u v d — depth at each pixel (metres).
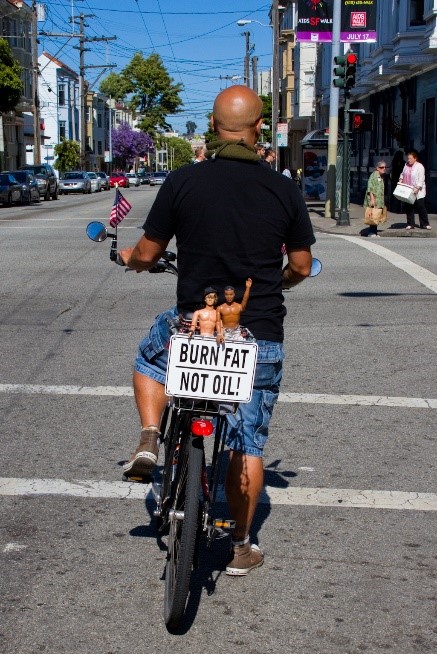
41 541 4.50
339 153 28.12
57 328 9.83
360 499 5.11
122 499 5.07
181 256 3.89
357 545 4.52
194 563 3.93
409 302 11.45
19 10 62.22
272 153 22.88
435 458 5.80
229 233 3.77
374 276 13.62
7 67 43.09
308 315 10.60
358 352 8.73
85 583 4.06
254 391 3.94
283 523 4.78
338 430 6.35
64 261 15.48
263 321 3.86
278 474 5.50
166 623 3.62
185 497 3.63
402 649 3.54
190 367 3.65
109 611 3.81
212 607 3.86
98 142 118.81
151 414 4.12
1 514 4.83
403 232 20.36
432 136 29.98
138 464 3.95
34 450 5.85
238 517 4.09
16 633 3.61
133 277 13.52
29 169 46.88
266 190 3.82
